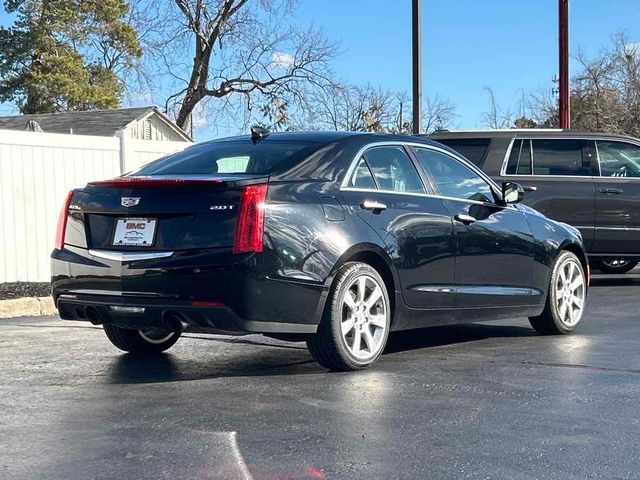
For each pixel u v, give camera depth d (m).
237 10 33.22
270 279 5.23
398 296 6.02
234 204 5.23
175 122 34.44
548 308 7.35
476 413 4.70
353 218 5.73
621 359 6.23
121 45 47.12
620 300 9.88
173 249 5.31
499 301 6.85
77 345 7.13
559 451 4.03
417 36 16.88
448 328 7.98
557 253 7.42
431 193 6.46
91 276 5.57
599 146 11.16
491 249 6.77
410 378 5.60
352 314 5.72
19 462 3.91
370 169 6.09
